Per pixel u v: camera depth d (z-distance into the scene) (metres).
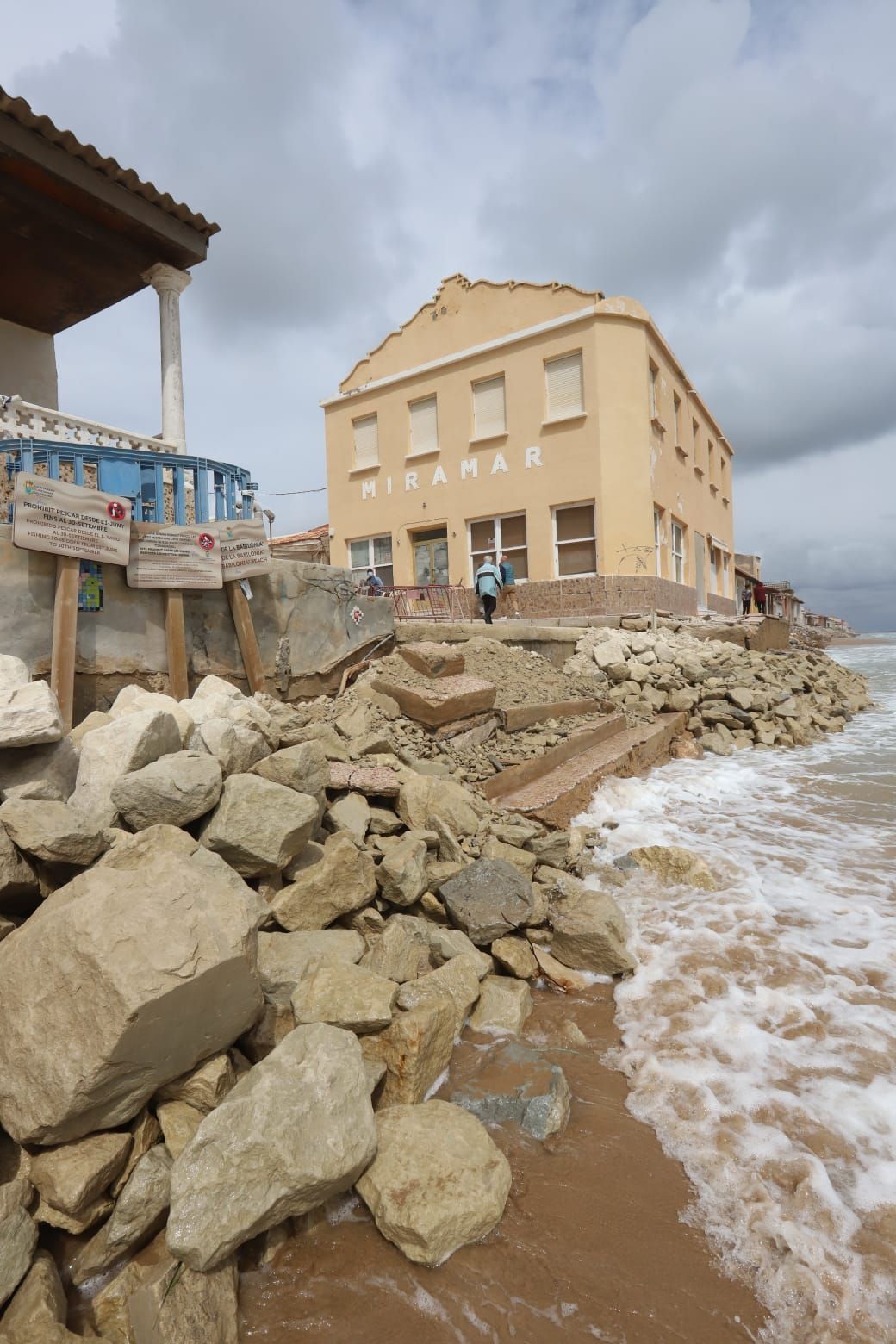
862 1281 2.06
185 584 6.05
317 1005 2.93
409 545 18.67
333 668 7.63
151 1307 1.90
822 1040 3.15
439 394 17.81
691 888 4.79
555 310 16.33
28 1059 2.24
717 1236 2.25
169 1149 2.37
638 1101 2.88
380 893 4.20
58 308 10.69
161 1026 2.30
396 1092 2.79
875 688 15.99
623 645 11.30
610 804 6.54
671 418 18.39
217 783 3.69
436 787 5.17
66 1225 2.16
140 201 8.66
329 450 20.06
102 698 5.62
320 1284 2.14
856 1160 2.49
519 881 4.27
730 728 9.98
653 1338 1.95
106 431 8.67
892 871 5.00
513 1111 2.81
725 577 25.48
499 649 9.80
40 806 3.16
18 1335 1.85
